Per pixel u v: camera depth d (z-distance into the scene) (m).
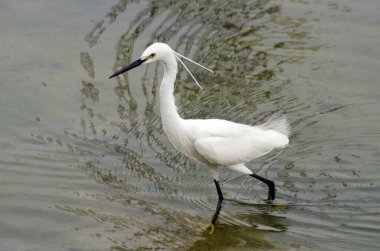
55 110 14.62
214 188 12.56
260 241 10.92
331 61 16.52
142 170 12.88
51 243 10.71
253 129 12.28
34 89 15.27
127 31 17.36
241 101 15.05
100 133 13.95
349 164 13.17
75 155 13.23
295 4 19.06
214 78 15.88
